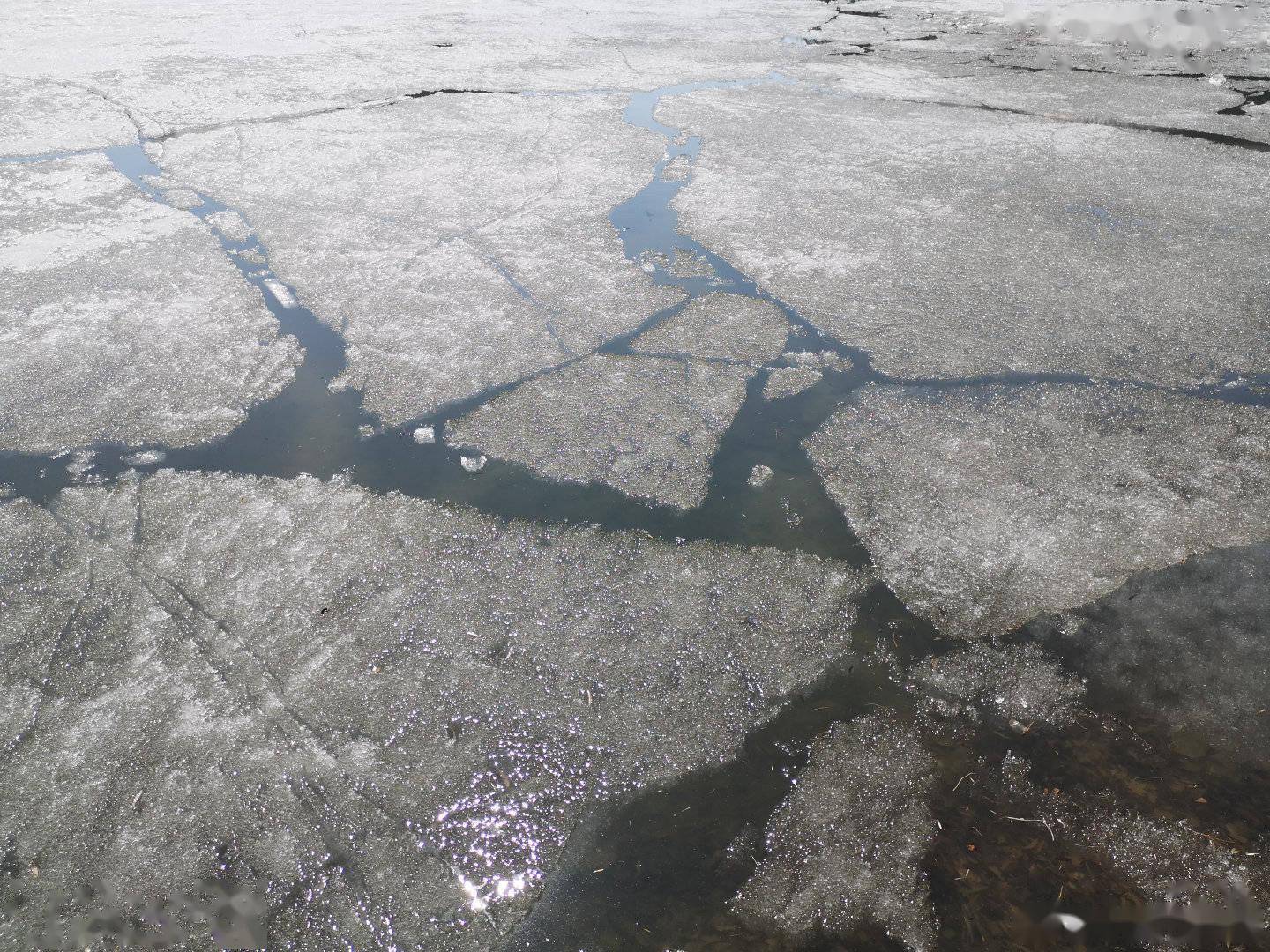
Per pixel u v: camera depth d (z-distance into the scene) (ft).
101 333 9.45
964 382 8.65
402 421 8.14
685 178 13.97
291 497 7.16
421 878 4.55
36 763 5.08
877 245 11.60
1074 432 7.83
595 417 8.17
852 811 4.86
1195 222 12.12
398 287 10.48
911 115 17.24
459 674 5.60
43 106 16.92
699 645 5.83
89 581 6.33
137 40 22.36
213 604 6.14
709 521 6.91
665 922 4.37
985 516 6.89
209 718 5.32
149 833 4.72
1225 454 7.48
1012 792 4.94
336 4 27.81
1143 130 16.19
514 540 6.70
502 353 9.17
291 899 4.44
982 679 5.58
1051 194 13.19
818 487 7.28
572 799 4.93
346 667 5.65
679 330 9.64
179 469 7.50
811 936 4.30
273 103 17.29
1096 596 6.15
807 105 17.90
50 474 7.42
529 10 27.43
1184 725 5.27
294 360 9.07
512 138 15.65
